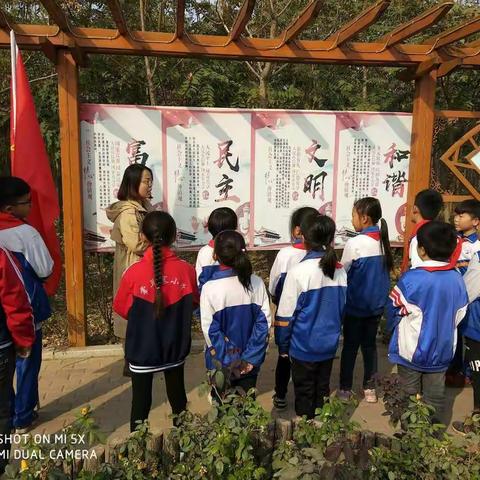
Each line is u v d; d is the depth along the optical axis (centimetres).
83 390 354
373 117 449
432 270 260
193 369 395
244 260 253
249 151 434
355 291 328
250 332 262
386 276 332
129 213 332
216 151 428
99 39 372
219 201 435
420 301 258
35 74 608
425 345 258
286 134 438
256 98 643
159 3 601
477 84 629
